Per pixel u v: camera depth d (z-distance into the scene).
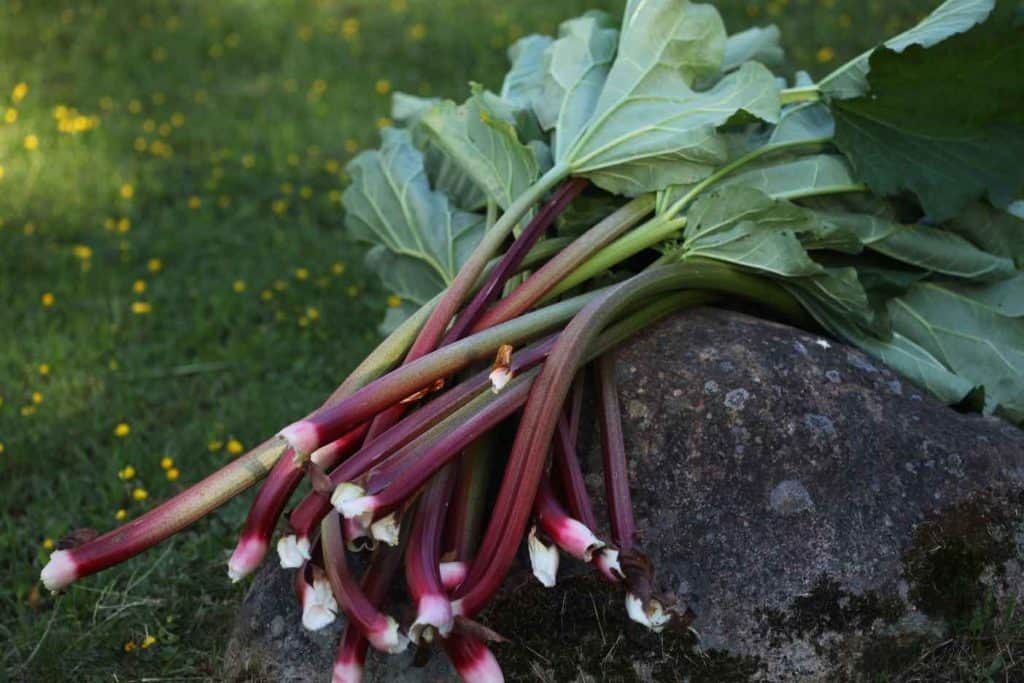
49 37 3.66
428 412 1.35
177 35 3.74
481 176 1.57
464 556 1.34
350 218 1.71
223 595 1.65
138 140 3.01
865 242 1.54
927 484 1.40
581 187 1.55
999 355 1.55
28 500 1.86
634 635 1.37
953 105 1.50
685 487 1.39
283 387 2.10
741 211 1.46
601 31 1.65
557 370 1.33
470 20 3.75
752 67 1.52
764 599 1.35
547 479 1.35
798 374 1.44
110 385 2.11
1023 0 1.45
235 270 2.47
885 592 1.36
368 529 1.27
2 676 1.51
